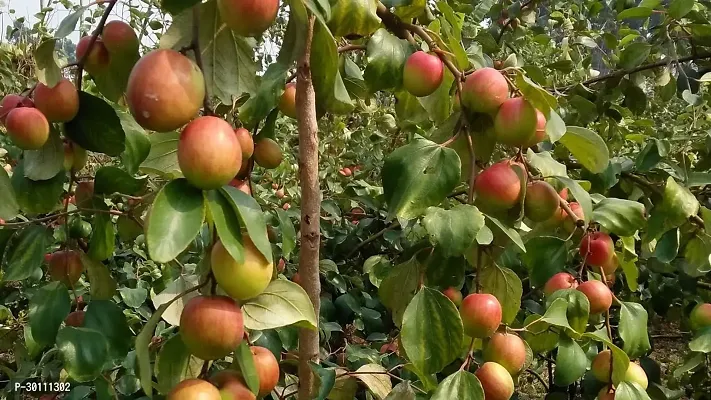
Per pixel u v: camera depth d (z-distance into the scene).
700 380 2.60
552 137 1.18
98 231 1.31
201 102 0.82
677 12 2.40
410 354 1.16
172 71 0.78
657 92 3.33
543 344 1.49
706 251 1.80
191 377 0.98
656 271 2.50
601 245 1.44
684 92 2.49
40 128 1.04
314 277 1.14
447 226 1.12
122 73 1.11
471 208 1.14
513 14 3.13
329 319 2.48
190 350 0.85
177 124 0.79
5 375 2.57
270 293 0.98
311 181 1.10
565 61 2.96
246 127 1.48
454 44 1.30
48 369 2.02
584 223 1.42
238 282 0.84
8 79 3.54
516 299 1.32
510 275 1.32
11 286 2.69
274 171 2.98
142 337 0.80
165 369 0.96
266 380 1.01
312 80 1.06
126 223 1.47
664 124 3.88
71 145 1.20
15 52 3.73
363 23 1.18
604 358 1.47
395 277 1.45
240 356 0.89
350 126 4.20
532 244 1.47
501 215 1.27
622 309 1.49
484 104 1.18
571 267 2.11
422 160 1.18
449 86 1.39
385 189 1.20
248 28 0.84
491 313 1.16
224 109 1.51
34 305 1.17
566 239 1.49
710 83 2.66
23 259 1.24
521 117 1.14
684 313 2.63
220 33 0.96
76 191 1.33
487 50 2.78
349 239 2.85
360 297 2.71
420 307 1.17
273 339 1.50
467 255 1.38
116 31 1.05
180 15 0.93
